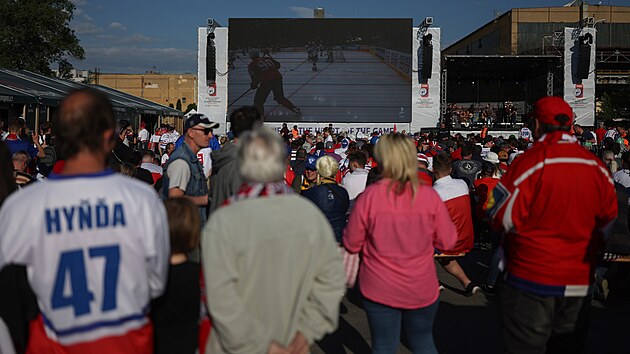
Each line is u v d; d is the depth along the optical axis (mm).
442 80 27312
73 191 2232
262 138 2492
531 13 60781
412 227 3461
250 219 2355
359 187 7348
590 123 26500
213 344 2463
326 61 25750
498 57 27078
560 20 60781
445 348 5098
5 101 16219
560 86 27062
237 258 2342
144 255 2307
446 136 15805
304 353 2414
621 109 46844
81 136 2301
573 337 3428
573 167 3240
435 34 25828
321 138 15609
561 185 3205
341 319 5965
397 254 3484
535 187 3244
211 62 25297
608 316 6117
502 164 10078
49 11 42500
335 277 2516
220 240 2322
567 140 3332
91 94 2391
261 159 2457
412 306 3512
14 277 2416
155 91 98938
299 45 25688
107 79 98438
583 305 3426
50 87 21516
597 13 63969
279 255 2352
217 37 25844
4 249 2178
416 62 26078
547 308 3301
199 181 5164
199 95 26000
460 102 41594
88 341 2207
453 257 6641
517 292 3355
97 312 2211
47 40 43062
